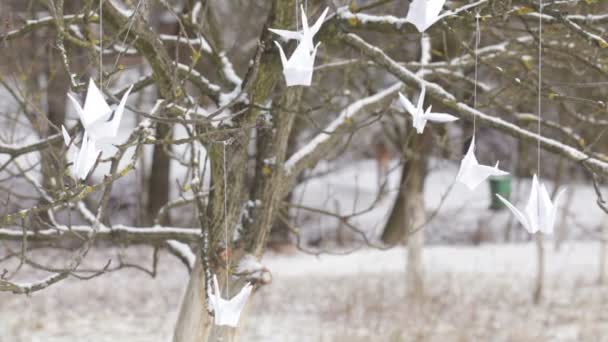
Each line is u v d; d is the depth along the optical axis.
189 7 8.09
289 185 7.93
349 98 9.78
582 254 27.34
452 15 5.82
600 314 17.91
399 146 18.73
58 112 18.73
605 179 6.57
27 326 15.95
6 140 8.93
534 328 16.44
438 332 15.92
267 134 7.70
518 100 8.75
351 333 15.63
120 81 18.17
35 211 5.07
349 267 24.61
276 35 7.12
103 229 7.99
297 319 17.42
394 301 18.73
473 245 29.72
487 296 19.67
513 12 5.54
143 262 24.06
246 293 3.29
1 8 10.72
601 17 6.03
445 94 6.93
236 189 7.43
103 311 17.84
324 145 8.03
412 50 12.30
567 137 8.96
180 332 7.66
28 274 20.12
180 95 6.27
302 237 29.45
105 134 2.82
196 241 7.94
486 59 8.34
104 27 7.65
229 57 8.52
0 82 7.91
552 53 8.02
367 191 34.97
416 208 19.42
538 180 3.21
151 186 28.72
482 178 3.05
